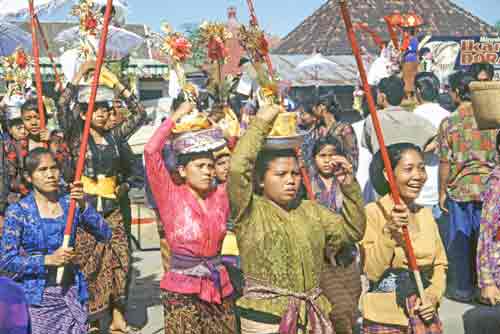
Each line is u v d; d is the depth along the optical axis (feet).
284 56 60.90
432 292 14.67
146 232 30.14
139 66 55.42
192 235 14.49
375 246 14.52
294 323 12.24
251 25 14.64
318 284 12.91
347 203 13.01
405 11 86.99
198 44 18.81
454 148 22.43
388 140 23.27
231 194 12.16
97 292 18.97
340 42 79.30
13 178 22.36
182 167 14.74
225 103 19.77
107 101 19.88
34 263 14.93
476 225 22.43
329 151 19.44
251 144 12.04
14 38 26.30
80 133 19.88
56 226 15.38
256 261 12.39
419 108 25.16
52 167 15.34
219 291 14.75
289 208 12.98
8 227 15.06
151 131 32.99
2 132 22.99
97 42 21.07
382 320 14.53
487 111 18.26
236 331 15.43
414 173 14.57
